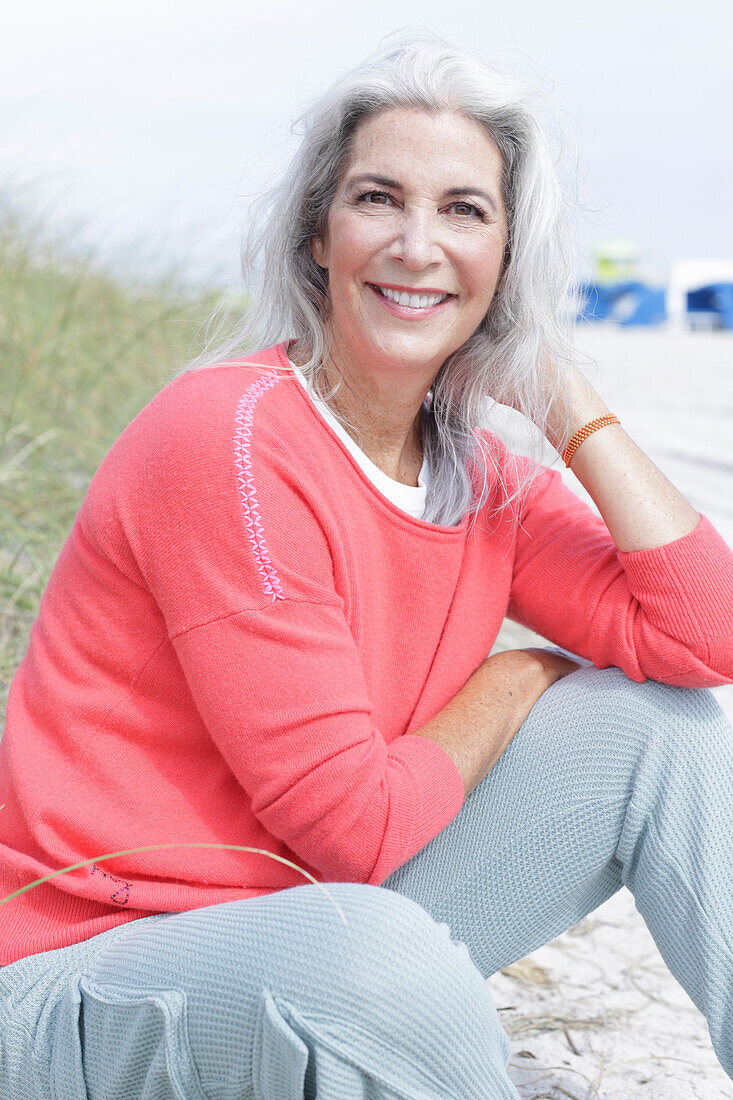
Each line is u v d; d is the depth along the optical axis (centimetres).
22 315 469
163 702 156
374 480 176
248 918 134
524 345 185
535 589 195
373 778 151
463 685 185
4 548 327
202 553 150
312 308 179
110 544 154
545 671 186
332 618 155
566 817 170
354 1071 125
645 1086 191
